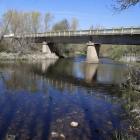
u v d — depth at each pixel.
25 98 6.66
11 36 30.03
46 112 5.29
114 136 3.97
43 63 22.70
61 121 4.68
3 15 30.91
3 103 5.94
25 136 3.83
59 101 6.50
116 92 8.36
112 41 24.20
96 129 4.32
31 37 32.75
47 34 33.25
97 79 12.09
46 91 7.94
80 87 9.23
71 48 44.12
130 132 4.24
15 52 27.83
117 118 5.11
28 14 45.62
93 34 25.14
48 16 46.94
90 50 26.86
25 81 10.04
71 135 3.97
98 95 7.70
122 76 13.89
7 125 4.32
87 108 5.87
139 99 7.08
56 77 12.12
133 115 5.27
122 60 32.84
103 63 26.95
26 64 20.17
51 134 3.94
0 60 23.05
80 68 18.73
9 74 12.24
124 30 21.75
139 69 10.02
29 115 5.00
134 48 32.66
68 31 29.47
